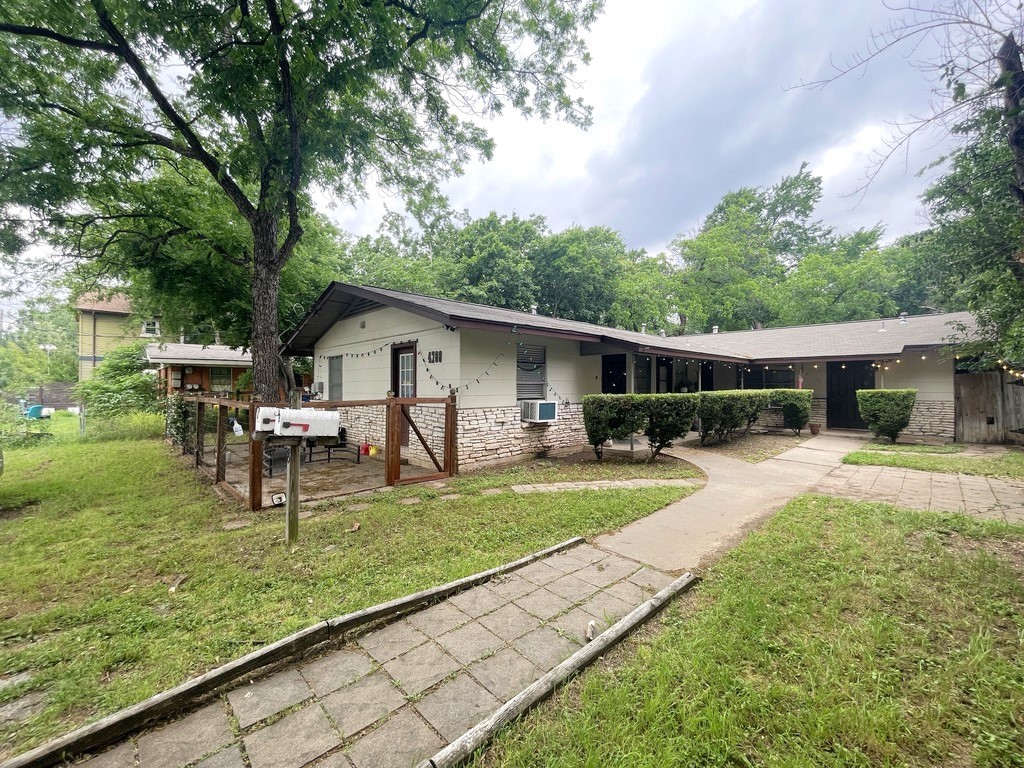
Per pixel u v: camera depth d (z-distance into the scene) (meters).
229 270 9.86
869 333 13.29
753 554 3.56
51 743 1.67
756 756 1.67
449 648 2.41
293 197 7.18
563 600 2.92
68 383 23.81
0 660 2.32
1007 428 9.95
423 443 6.58
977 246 4.60
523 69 8.12
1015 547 3.62
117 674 2.25
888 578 3.07
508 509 4.96
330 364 11.36
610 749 1.69
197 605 2.90
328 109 7.00
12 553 3.85
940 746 1.69
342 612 2.77
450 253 24.55
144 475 7.16
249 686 2.12
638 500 5.26
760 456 8.49
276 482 6.46
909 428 11.28
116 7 5.36
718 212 32.34
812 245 30.25
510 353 8.26
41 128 6.13
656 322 25.92
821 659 2.19
